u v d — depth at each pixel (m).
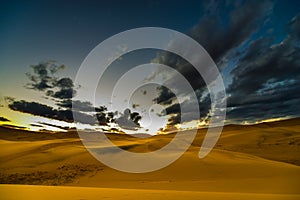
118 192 14.15
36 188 15.26
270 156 55.81
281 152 59.78
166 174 28.64
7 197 11.77
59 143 55.69
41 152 42.84
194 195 13.41
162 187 22.36
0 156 43.84
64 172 31.83
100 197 12.21
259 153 60.06
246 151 63.38
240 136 86.94
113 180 27.47
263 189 20.39
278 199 12.23
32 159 38.56
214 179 25.91
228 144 77.69
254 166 30.47
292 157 53.62
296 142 69.56
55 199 11.41
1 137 143.00
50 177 30.27
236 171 28.64
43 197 11.90
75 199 11.49
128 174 29.52
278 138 78.88
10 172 32.78
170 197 12.57
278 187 21.12
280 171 27.98
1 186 16.14
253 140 78.25
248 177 26.23
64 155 40.28
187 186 22.44
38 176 30.77
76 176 30.03
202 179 26.11
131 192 14.11
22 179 29.77
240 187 21.42
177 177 27.39
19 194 12.77
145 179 27.16
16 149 49.00
